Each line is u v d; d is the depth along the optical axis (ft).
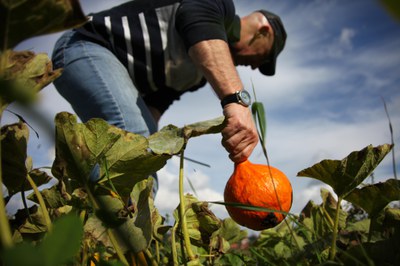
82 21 1.78
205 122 3.18
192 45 6.79
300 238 6.38
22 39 1.74
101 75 7.37
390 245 2.83
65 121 2.70
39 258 1.04
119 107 7.32
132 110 7.47
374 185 3.33
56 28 1.77
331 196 4.80
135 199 3.08
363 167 3.22
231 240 6.65
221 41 6.73
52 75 2.48
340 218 4.71
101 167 2.97
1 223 1.48
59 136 2.74
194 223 3.54
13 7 1.62
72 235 1.23
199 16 6.88
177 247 4.15
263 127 3.23
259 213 4.42
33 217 2.99
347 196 3.51
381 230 3.75
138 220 2.92
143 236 2.82
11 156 2.68
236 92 6.08
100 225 2.78
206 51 6.61
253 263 4.92
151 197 3.40
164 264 3.58
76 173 2.85
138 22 7.82
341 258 3.00
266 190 4.42
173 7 7.81
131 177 3.02
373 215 3.51
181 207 3.03
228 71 6.49
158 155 2.95
